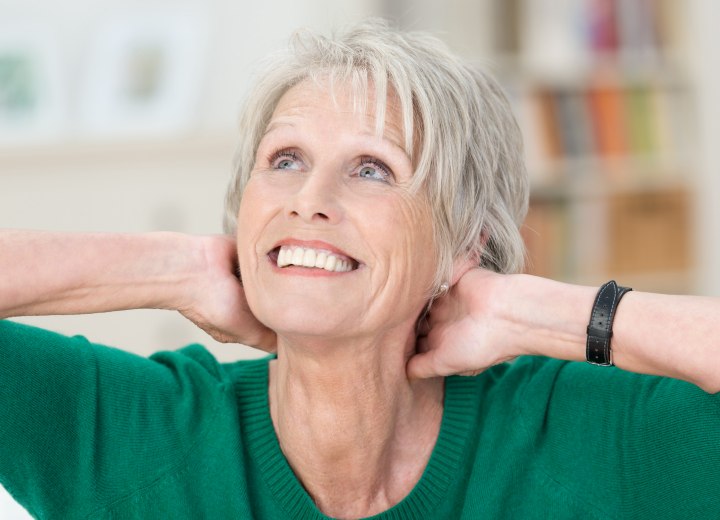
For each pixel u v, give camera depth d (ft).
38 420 5.39
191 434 5.81
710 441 5.25
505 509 5.72
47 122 14.93
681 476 5.36
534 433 5.87
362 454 5.69
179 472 5.68
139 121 15.24
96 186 14.71
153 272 5.59
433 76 5.49
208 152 15.01
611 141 16.12
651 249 16.51
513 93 15.51
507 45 15.52
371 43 5.47
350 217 5.24
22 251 5.16
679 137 16.49
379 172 5.44
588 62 15.84
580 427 5.82
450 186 5.56
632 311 5.21
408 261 5.41
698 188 16.53
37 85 14.88
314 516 5.63
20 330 5.55
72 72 15.03
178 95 15.28
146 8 15.16
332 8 14.88
